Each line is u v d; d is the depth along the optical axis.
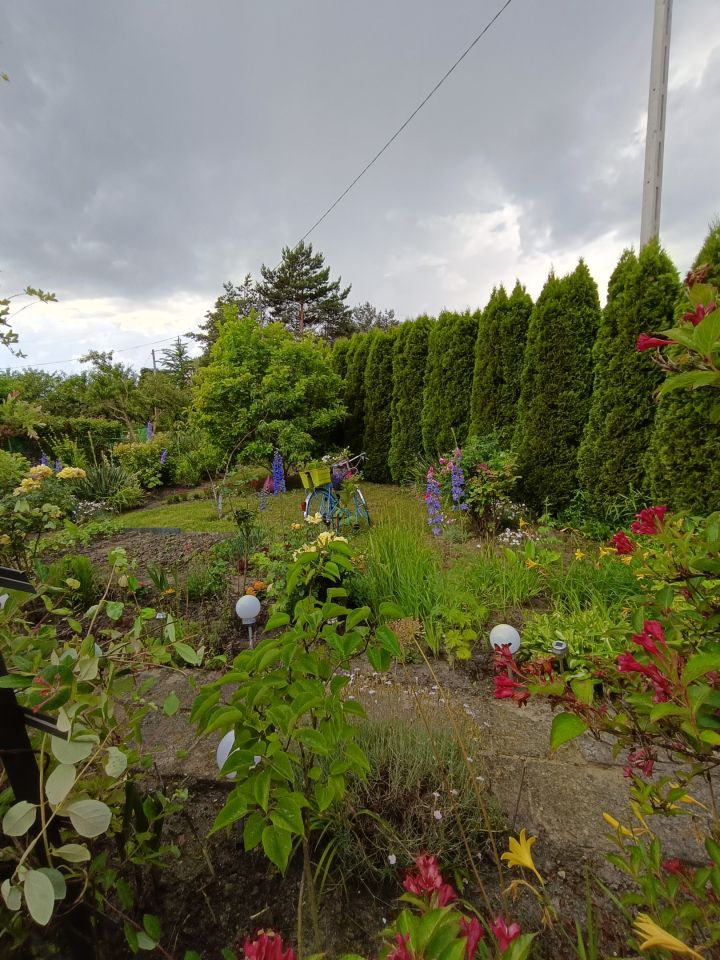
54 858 0.91
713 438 3.27
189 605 3.10
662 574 0.98
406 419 7.51
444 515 4.63
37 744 0.89
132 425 12.45
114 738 1.07
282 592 2.73
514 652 2.12
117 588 3.28
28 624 1.41
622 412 4.19
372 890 1.20
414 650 2.48
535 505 5.07
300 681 0.98
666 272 4.00
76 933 0.90
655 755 0.76
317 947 0.96
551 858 1.27
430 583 2.91
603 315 4.36
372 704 1.80
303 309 27.72
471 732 1.65
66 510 4.25
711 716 0.66
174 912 1.14
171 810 1.10
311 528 3.47
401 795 1.36
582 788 1.53
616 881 1.19
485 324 5.66
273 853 0.81
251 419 8.08
